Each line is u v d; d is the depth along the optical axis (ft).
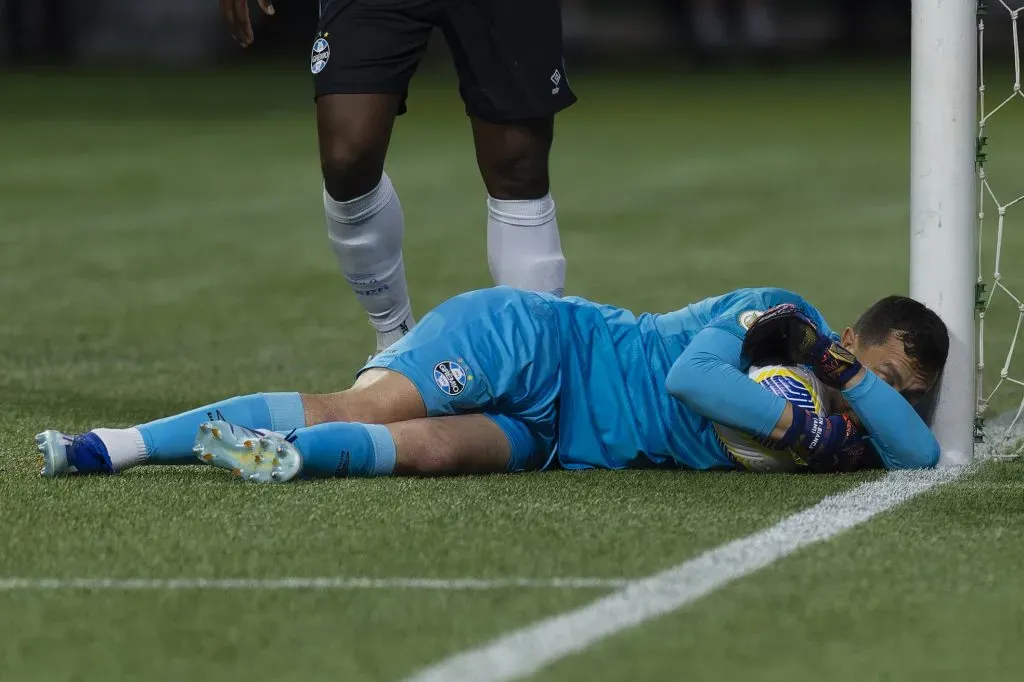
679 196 139.44
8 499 37.06
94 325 77.20
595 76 326.85
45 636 27.14
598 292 88.12
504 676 24.93
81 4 347.77
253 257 103.91
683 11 378.12
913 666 25.48
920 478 40.68
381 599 29.01
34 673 25.38
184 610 28.50
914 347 41.42
